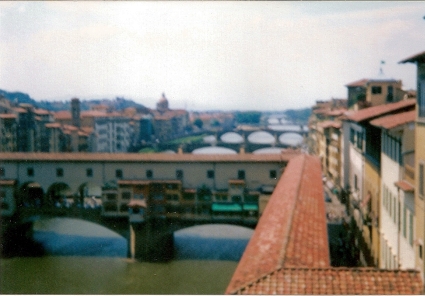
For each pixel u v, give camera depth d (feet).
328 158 330.95
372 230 151.94
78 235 286.66
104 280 213.25
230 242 268.62
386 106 170.91
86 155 264.31
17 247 258.16
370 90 227.61
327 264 75.15
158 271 223.51
